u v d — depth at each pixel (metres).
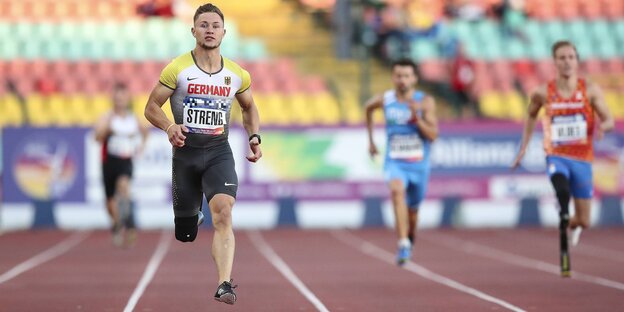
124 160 39.50
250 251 37.84
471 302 21.73
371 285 25.78
